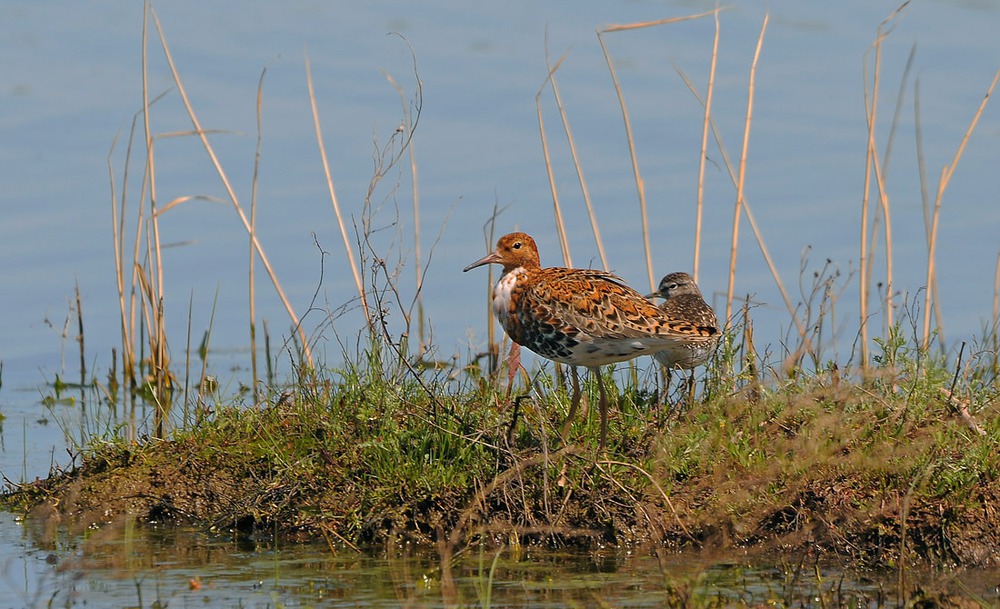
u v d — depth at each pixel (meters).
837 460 12.95
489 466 13.07
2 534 13.37
